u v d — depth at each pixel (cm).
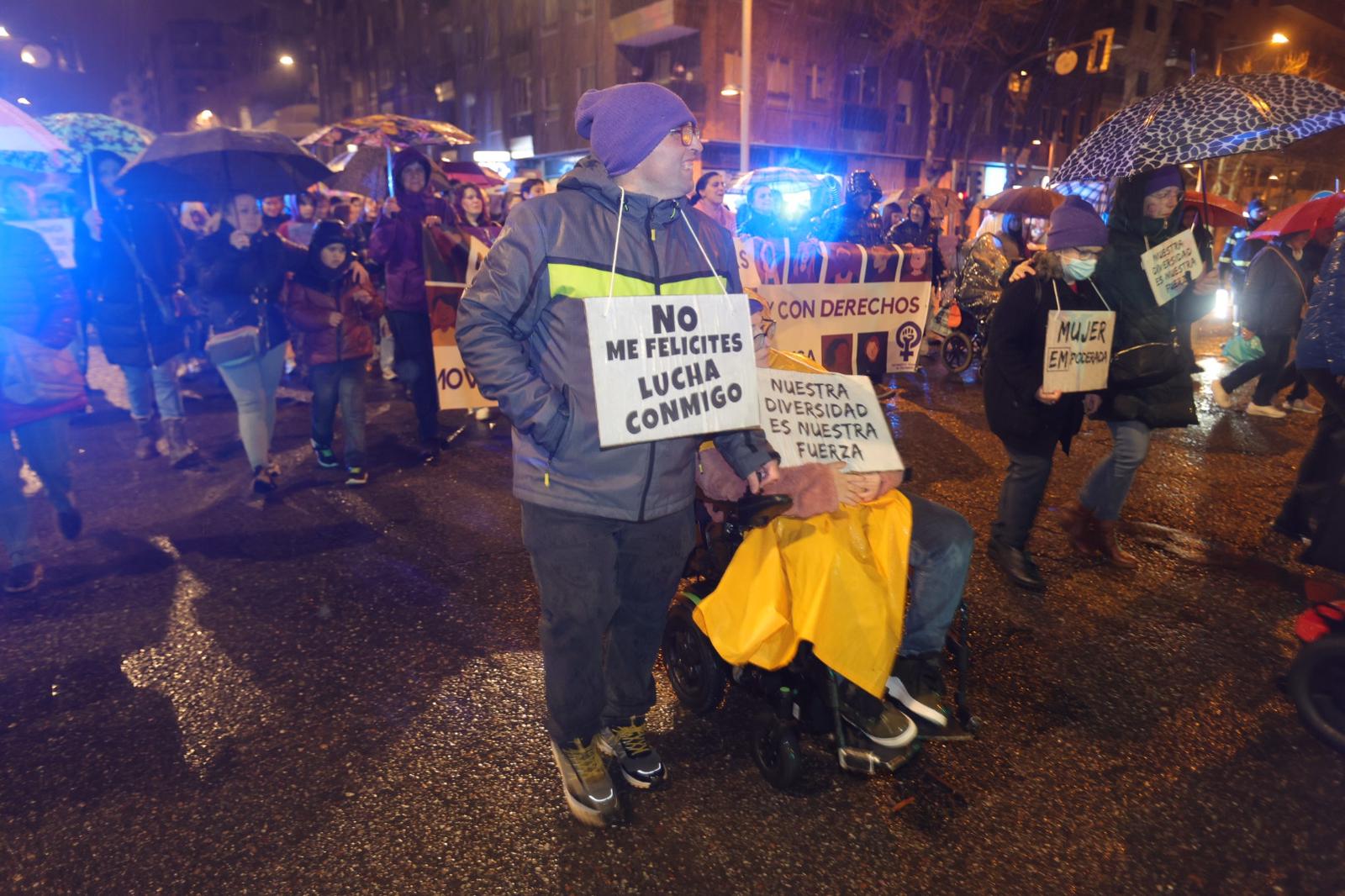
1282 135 358
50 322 391
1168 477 570
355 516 502
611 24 2862
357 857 229
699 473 261
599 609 223
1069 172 405
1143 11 3900
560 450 206
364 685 317
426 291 586
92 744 282
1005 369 374
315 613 378
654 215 204
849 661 230
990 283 882
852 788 256
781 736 249
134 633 360
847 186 864
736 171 2823
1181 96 379
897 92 3192
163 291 570
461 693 312
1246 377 750
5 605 387
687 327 200
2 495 388
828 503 232
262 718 296
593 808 237
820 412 247
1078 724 290
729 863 225
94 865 227
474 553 445
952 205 1214
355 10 4794
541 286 199
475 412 739
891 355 681
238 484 562
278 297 523
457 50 3850
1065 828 239
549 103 3291
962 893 215
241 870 225
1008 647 341
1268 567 423
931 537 254
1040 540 456
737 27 2697
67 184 552
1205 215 413
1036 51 3544
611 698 254
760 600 233
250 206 492
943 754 272
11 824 244
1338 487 306
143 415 617
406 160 596
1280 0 4441
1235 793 255
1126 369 379
